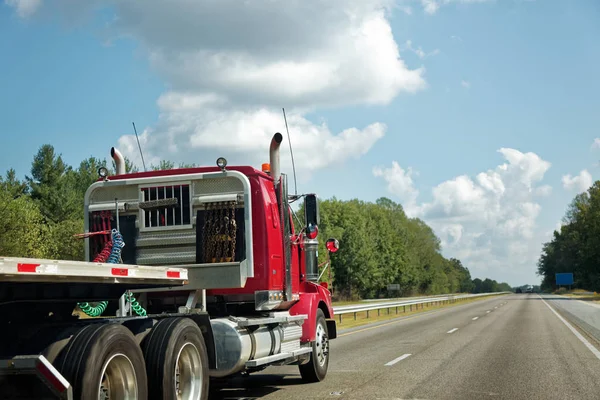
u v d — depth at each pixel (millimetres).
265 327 9148
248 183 8867
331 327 12062
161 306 9039
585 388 9766
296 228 11391
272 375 12305
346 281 92688
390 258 111000
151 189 9203
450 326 25984
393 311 48062
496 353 14961
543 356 14234
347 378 11219
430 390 9680
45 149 60875
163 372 6383
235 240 8773
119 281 5766
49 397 5133
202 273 8484
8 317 5828
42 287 5527
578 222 122438
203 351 7242
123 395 5820
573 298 85875
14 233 41469
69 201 57562
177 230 8938
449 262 198375
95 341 5410
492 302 72312
